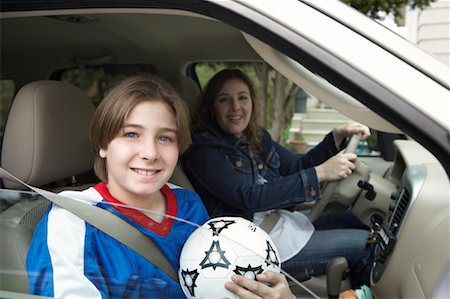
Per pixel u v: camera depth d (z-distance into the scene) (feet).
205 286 3.81
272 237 6.68
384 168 8.46
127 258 4.02
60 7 4.05
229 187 6.73
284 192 6.70
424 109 3.40
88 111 5.75
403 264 4.75
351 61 3.53
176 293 3.98
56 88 5.31
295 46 3.59
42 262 3.89
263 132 8.09
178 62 8.66
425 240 4.56
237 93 7.19
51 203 4.09
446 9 17.10
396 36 3.66
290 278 4.01
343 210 7.89
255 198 6.68
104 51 8.59
